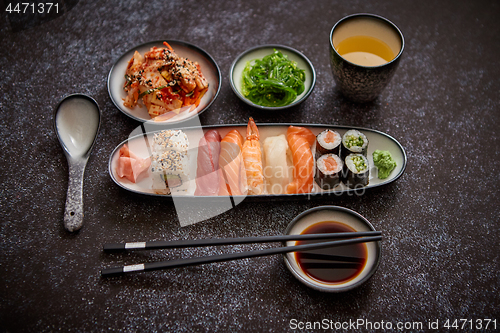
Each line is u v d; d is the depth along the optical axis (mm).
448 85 535
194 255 425
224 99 515
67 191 443
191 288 407
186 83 469
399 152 452
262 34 569
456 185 465
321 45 563
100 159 472
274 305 401
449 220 445
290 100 489
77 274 413
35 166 468
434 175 470
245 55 515
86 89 521
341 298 404
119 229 435
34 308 397
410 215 447
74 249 424
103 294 404
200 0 596
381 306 402
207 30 571
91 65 540
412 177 468
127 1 592
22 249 424
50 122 497
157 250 425
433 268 420
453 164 478
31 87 521
